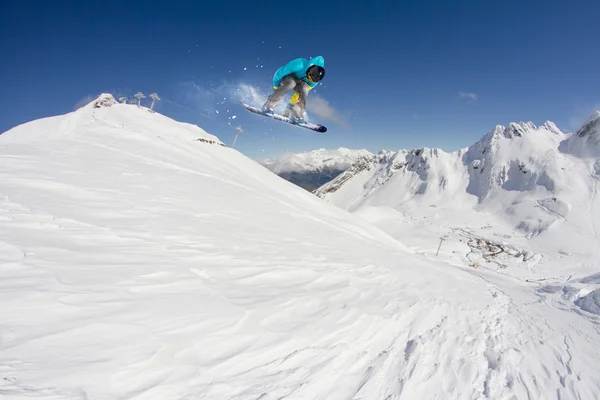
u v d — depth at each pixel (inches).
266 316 182.5
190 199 454.6
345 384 148.4
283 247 363.6
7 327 113.0
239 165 1560.0
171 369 119.5
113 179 422.6
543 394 179.3
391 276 382.6
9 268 151.5
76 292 147.3
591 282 730.2
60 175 362.0
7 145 484.4
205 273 217.5
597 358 245.9
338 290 269.3
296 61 312.5
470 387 171.5
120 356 116.6
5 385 89.0
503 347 239.8
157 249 234.8
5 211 218.7
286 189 1508.4
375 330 214.1
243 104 354.0
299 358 155.4
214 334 149.2
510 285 836.6
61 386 95.9
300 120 353.1
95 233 228.2
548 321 351.6
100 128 1079.6
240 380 127.6
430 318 269.3
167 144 1120.8
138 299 157.8
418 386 161.2
